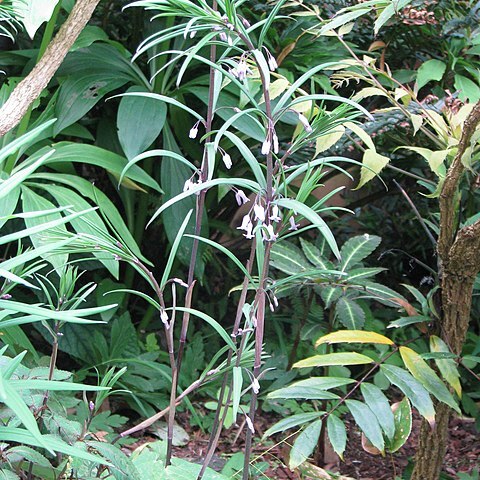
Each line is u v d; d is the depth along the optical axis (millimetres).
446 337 1550
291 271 1834
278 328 2430
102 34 2174
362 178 1516
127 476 1146
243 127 2051
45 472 1293
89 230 1852
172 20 2195
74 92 2084
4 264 716
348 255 1897
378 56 2527
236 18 978
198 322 2703
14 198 1825
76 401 1423
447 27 2238
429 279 1793
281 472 1929
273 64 1051
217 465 1883
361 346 2506
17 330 1941
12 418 1205
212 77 1273
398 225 3035
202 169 1229
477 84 2324
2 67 2436
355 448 2172
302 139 1091
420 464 1602
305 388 1413
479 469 2025
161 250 2721
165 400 2250
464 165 1380
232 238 2914
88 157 2004
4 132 1213
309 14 1955
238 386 993
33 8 1400
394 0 1520
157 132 2020
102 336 2207
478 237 1401
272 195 1053
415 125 1603
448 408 1551
